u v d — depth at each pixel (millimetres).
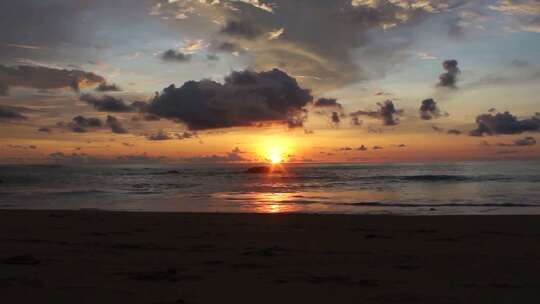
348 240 11367
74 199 30797
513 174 71875
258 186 46906
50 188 43906
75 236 12172
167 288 6527
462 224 14523
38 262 8445
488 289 6449
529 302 5797
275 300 5918
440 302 5793
